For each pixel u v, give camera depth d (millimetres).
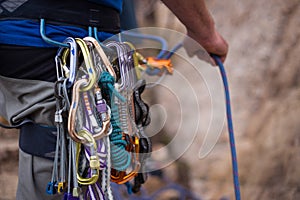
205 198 2285
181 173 2326
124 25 1340
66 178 918
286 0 2760
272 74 2641
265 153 2379
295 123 2400
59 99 876
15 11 945
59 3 946
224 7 2930
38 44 935
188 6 1064
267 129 2451
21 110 976
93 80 860
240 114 2582
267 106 2545
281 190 2254
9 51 949
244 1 2881
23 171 1010
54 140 960
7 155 2365
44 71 945
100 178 916
